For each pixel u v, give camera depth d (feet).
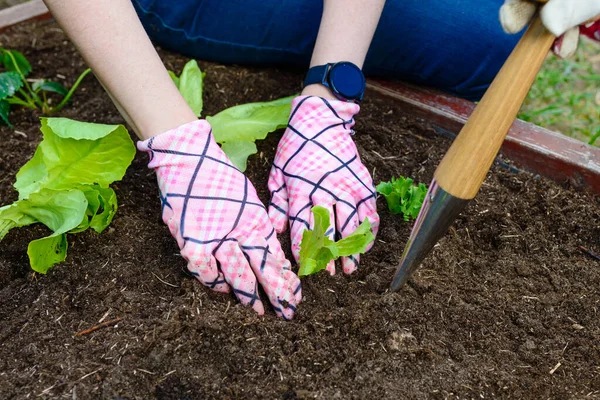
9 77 5.40
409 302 4.08
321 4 5.64
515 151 5.38
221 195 4.02
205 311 3.89
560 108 7.11
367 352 3.79
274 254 4.06
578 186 5.22
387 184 4.67
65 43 6.77
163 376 3.59
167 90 4.09
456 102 5.77
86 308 3.99
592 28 3.40
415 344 3.85
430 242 3.61
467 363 3.82
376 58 5.82
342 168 4.42
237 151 4.77
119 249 4.35
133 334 3.77
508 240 4.77
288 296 3.96
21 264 4.36
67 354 3.67
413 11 5.46
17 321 3.92
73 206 4.15
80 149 4.15
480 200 5.03
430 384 3.66
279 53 6.12
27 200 4.12
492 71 5.82
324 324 3.91
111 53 3.89
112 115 5.77
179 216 3.99
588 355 3.99
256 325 3.85
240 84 6.05
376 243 4.54
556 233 4.92
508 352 3.94
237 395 3.53
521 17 2.96
